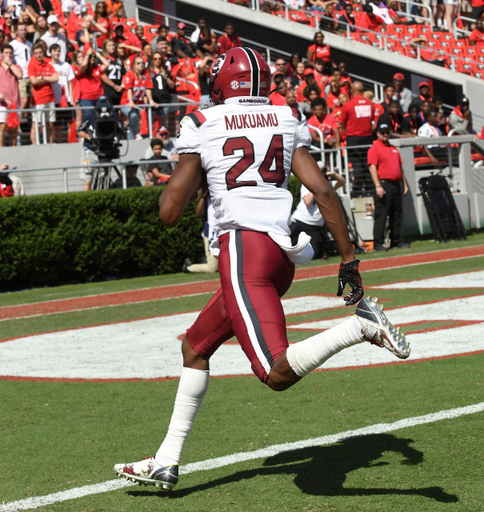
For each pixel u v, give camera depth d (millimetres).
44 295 34375
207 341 10195
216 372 17953
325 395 15211
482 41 71188
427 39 69438
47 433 13938
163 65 49688
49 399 16406
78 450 12812
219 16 69500
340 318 23844
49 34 49500
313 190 9680
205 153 9727
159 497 10414
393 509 9445
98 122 39688
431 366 16906
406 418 13188
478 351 18016
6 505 10375
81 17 58750
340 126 50469
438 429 12469
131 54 53844
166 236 39844
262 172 9703
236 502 10039
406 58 64750
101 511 9992
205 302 29281
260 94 9984
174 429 10391
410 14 73688
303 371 8742
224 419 14062
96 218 38188
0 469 12023
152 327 24656
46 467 12023
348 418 13500
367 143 45062
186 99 50375
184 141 9758
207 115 9742
